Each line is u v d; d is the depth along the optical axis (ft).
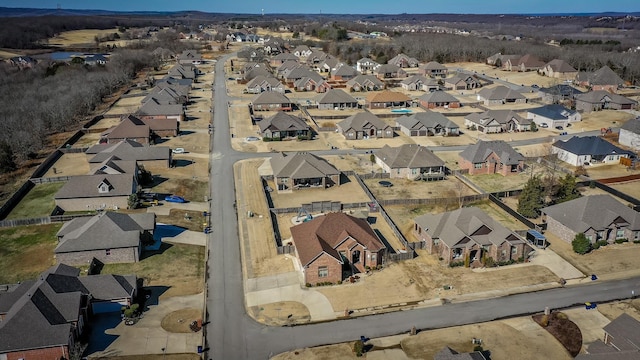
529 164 336.49
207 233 238.48
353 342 163.73
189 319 174.50
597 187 292.61
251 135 402.31
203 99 536.42
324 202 265.13
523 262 213.25
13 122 391.04
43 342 147.64
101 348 157.89
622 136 375.86
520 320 174.40
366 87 595.06
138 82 638.53
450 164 339.36
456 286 195.52
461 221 218.59
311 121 446.19
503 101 516.73
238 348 160.76
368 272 205.26
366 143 385.09
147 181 293.64
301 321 174.70
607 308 180.96
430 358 156.15
